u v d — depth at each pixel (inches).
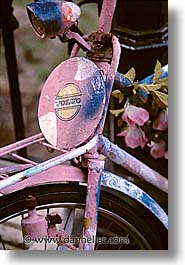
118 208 34.5
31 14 29.8
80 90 31.9
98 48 32.0
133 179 40.5
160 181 37.1
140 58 41.6
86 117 31.7
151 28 41.0
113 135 43.3
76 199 33.4
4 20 53.4
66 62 32.8
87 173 32.6
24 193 32.8
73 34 31.4
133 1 40.8
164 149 41.1
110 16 32.6
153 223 35.6
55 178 32.4
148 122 39.9
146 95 37.0
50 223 32.8
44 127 33.1
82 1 45.9
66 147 32.2
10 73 55.3
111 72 31.5
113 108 41.9
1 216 32.4
